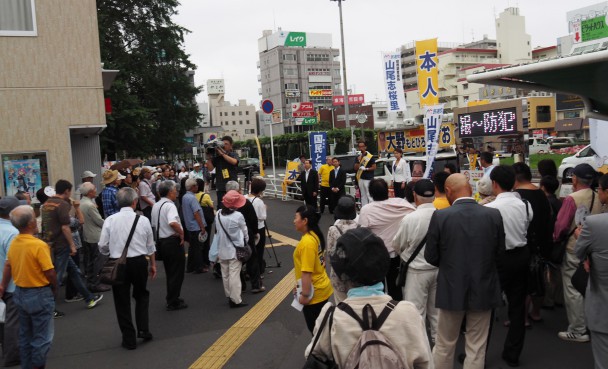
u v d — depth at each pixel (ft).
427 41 41.19
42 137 36.01
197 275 31.04
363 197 46.29
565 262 17.38
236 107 451.94
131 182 37.65
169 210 23.39
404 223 15.78
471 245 13.08
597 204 16.52
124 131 80.12
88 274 27.68
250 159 161.58
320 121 268.41
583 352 16.49
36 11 35.78
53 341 20.34
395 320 7.29
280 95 428.56
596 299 11.86
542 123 155.12
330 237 15.60
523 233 15.20
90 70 37.17
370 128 194.49
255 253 25.98
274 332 20.04
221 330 20.65
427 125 40.83
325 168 50.31
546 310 21.02
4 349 18.08
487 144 133.90
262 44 448.24
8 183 35.12
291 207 61.05
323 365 7.57
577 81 19.02
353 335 7.25
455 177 14.03
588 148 78.48
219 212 23.66
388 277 18.39
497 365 15.80
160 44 98.89
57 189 24.13
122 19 96.12
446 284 13.33
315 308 15.51
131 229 19.07
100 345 19.72
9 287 17.98
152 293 27.07
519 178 17.49
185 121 104.68
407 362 7.12
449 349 13.78
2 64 35.09
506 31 339.77
